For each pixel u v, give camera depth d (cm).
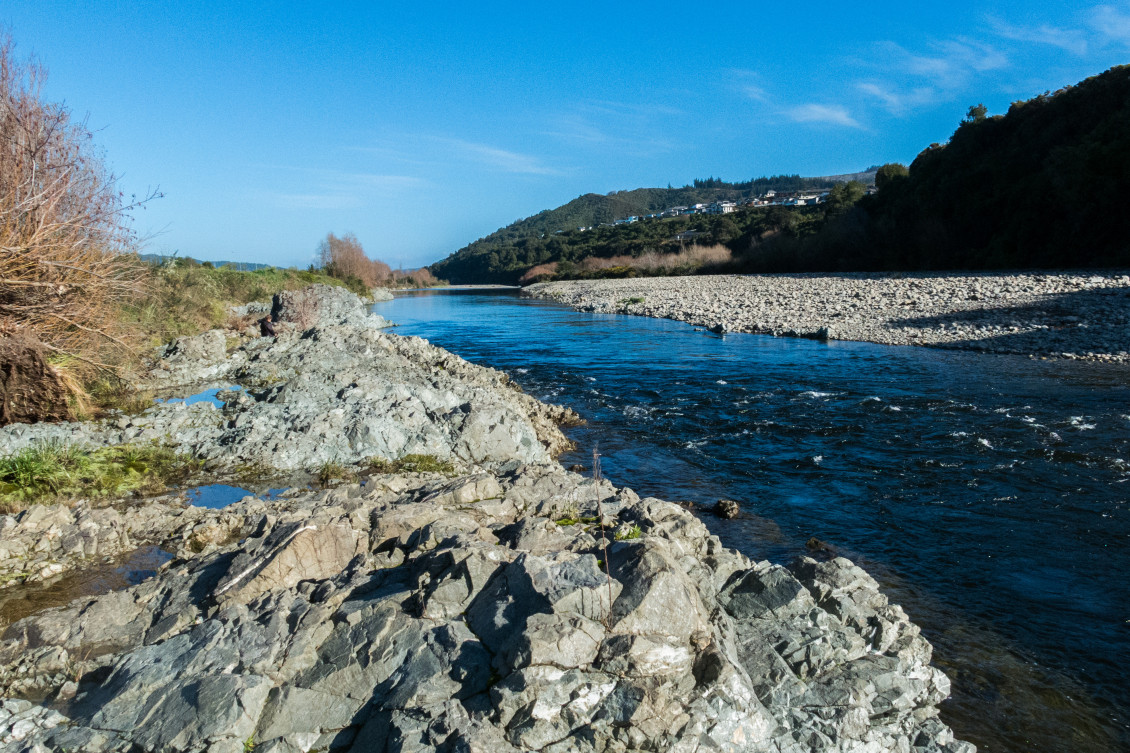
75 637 566
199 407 1441
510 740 418
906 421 1477
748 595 579
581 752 420
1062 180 4309
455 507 736
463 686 454
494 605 505
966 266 5119
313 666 486
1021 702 579
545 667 442
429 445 1236
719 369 2220
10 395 1266
